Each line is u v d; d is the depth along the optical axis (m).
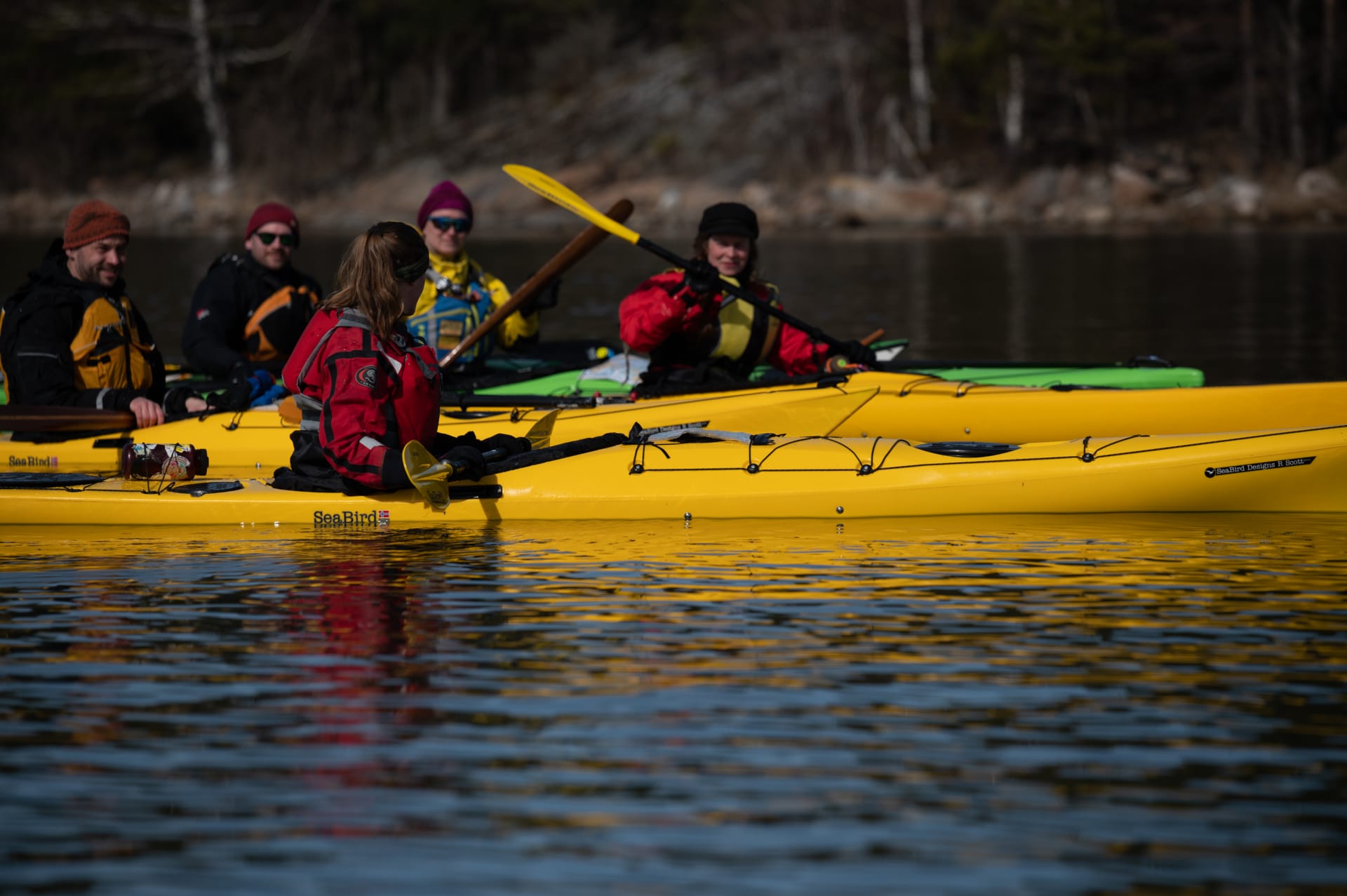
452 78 158.38
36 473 22.17
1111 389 25.25
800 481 20.34
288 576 17.20
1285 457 20.09
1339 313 49.56
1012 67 122.31
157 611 15.72
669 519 20.27
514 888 9.74
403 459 18.30
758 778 11.25
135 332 23.84
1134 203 115.12
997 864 9.98
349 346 18.89
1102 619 15.09
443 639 14.58
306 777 11.34
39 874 9.95
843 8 133.62
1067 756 11.57
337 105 159.00
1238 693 12.88
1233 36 121.44
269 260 28.03
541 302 28.38
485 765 11.52
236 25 153.88
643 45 155.38
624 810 10.77
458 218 28.09
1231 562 17.44
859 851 10.16
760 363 27.03
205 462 21.52
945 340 44.88
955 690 13.02
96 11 150.38
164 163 157.50
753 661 13.83
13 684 13.38
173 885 9.81
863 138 128.38
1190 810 10.67
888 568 17.30
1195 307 53.12
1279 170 118.75
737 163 130.00
